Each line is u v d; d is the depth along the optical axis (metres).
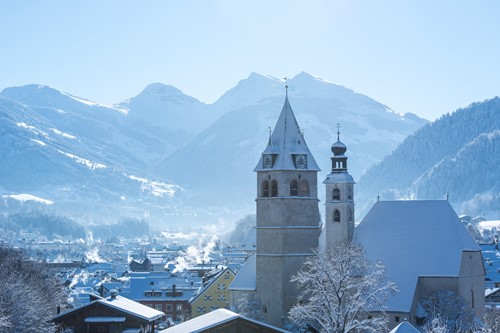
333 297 116.62
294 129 155.62
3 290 125.62
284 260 150.50
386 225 158.62
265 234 152.50
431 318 137.75
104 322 137.88
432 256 151.62
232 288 156.12
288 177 152.00
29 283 160.62
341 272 115.88
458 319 141.25
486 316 140.88
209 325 93.94
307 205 152.62
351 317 118.31
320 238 170.62
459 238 153.50
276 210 151.62
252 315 150.00
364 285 118.00
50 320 136.25
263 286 152.00
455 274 149.12
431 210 158.00
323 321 127.44
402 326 80.69
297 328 144.12
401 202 161.00
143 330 140.25
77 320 138.88
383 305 135.25
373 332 120.06
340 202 160.62
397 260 152.38
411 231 156.00
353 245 139.00
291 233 151.38
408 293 146.25
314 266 126.69
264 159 154.38
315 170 153.88
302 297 147.25
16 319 121.81
